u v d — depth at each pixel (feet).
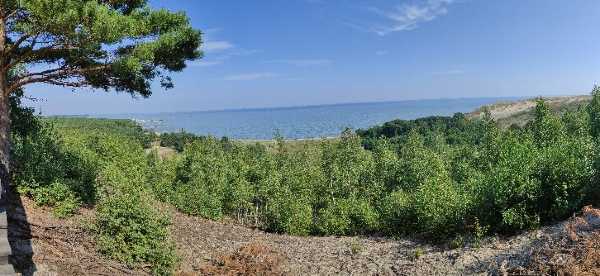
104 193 57.31
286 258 64.69
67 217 47.29
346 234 102.42
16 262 32.24
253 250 58.90
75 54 42.39
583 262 32.58
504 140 134.82
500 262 40.45
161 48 43.78
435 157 130.52
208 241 66.03
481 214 60.75
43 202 47.55
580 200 51.03
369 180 141.79
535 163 57.26
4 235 27.12
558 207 52.85
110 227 43.55
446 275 46.01
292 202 113.80
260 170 146.72
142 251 43.19
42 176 50.19
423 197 74.59
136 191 48.16
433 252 59.21
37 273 31.86
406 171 131.85
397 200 87.35
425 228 73.36
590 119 153.89
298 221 106.42
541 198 54.90
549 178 54.29
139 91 49.83
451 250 57.26
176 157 179.52
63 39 38.65
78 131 142.31
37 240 37.45
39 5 34.12
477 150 168.04
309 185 140.67
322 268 60.08
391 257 61.87
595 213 43.24
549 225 53.01
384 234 91.81
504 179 57.88
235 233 84.79
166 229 47.44
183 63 49.75
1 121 40.04
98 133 161.07
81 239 42.45
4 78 40.29
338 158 174.19
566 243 36.91
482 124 318.24
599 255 33.04
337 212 105.60
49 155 56.90
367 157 170.81
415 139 197.26
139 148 163.94
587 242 34.99
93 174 61.52
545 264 34.40
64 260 35.88
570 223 43.11
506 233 57.11
